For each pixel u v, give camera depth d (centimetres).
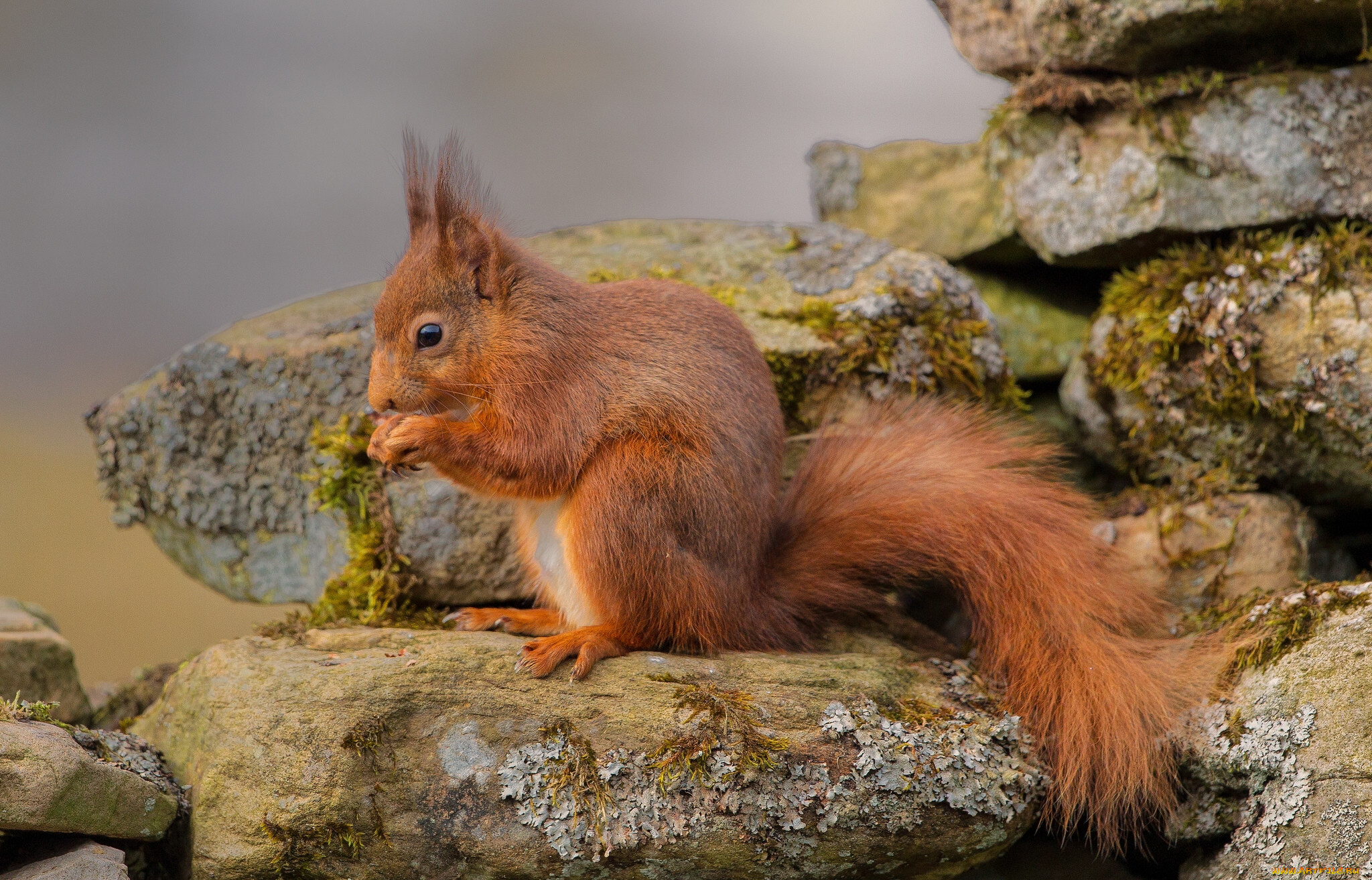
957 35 925
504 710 617
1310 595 662
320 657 643
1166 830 654
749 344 739
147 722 705
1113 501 848
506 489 690
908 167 1016
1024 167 890
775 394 750
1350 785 581
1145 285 823
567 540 688
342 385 816
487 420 693
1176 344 793
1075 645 693
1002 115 911
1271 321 767
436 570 799
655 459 670
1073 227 859
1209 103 805
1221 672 669
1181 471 827
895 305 848
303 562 834
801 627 755
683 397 687
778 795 597
